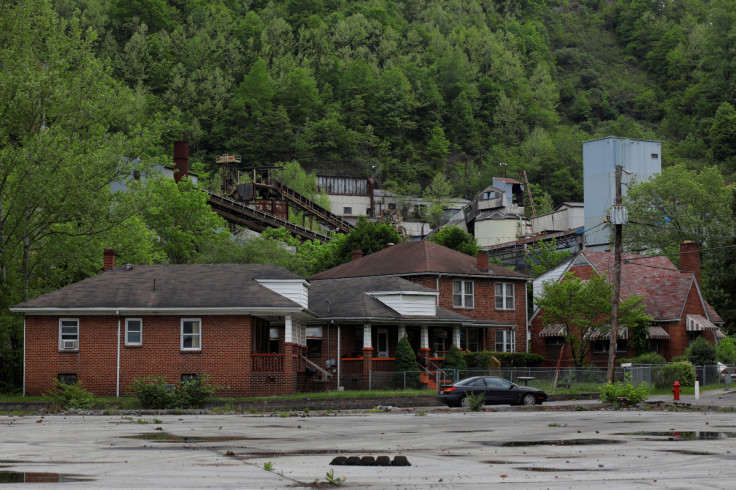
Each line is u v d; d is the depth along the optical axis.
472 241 86.44
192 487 15.05
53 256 49.19
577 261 65.75
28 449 21.00
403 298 52.59
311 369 48.00
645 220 89.50
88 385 42.06
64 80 48.84
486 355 55.62
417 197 175.75
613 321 44.56
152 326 42.44
